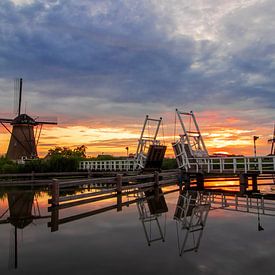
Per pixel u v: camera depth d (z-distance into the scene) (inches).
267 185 1042.1
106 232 391.5
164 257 291.4
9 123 1951.3
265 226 409.1
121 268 263.6
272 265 265.6
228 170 931.3
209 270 255.9
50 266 270.4
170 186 1037.2
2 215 522.9
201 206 589.3
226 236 361.1
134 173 1209.4
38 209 582.9
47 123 2054.6
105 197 746.2
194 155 1071.6
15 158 1910.7
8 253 308.5
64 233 389.4
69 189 986.1
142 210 555.2
